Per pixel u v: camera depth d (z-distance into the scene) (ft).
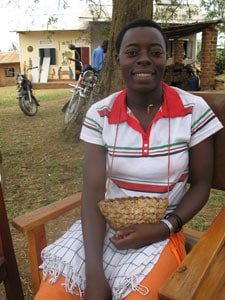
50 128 19.88
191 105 4.86
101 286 4.26
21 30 48.85
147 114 4.93
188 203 4.79
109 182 5.08
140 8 14.37
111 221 4.42
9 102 34.01
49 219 5.29
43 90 45.65
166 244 4.44
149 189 4.86
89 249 4.59
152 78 4.77
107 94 15.46
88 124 5.10
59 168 13.62
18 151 15.90
